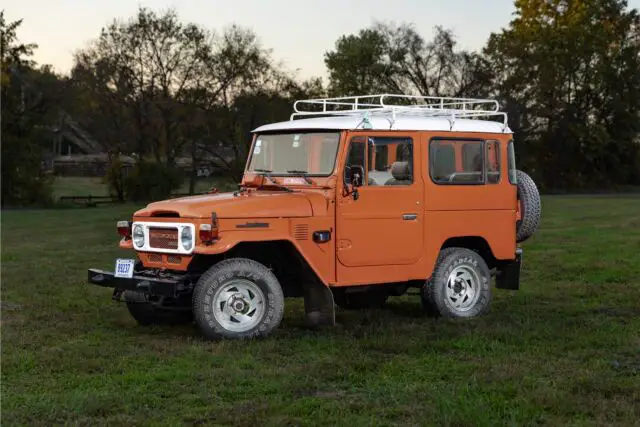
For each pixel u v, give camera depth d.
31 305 10.85
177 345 8.20
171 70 65.56
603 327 8.89
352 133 8.96
